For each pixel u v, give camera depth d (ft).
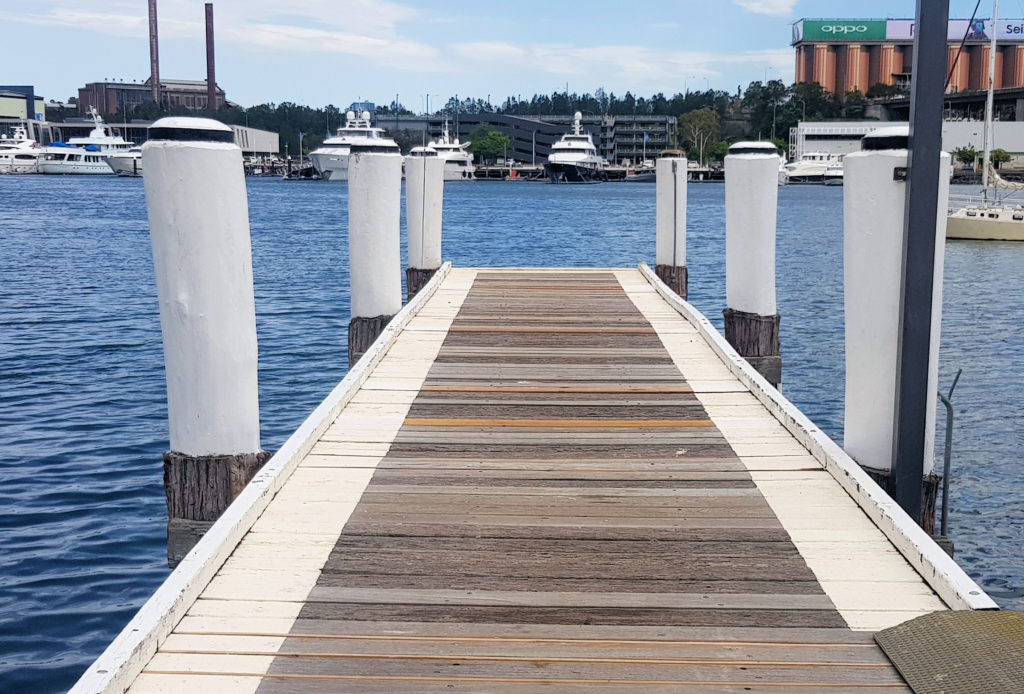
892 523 13.94
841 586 12.64
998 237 135.54
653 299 34.91
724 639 11.27
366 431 19.38
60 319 63.67
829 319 67.05
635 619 11.74
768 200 28.99
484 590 12.48
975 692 9.88
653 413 20.83
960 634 10.91
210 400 15.47
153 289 79.41
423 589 12.49
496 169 500.33
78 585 24.14
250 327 15.74
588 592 12.44
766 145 28.73
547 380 23.49
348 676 10.44
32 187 320.29
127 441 36.09
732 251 29.86
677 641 11.21
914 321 15.29
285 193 312.09
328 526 14.49
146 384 45.27
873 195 15.88
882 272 15.94
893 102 406.00
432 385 22.95
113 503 29.78
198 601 12.07
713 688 10.24
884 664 10.73
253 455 15.98
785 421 19.76
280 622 11.59
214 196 14.92
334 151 374.22
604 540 14.07
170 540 15.80
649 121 542.57
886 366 16.12
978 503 29.84
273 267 96.43
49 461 33.68
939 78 14.84
